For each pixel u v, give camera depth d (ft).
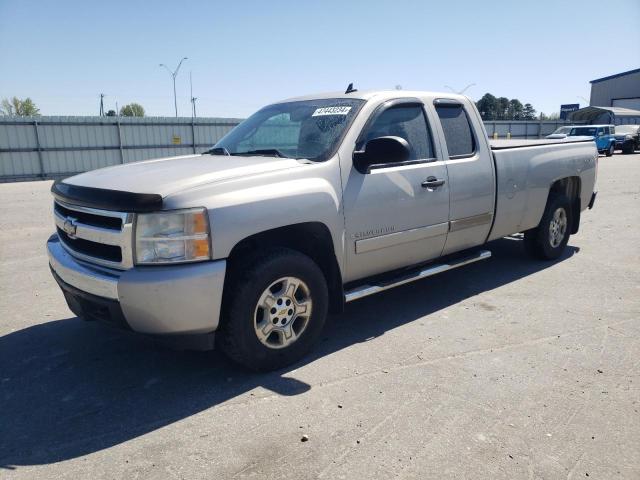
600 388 11.00
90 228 11.05
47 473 8.62
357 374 11.82
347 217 12.78
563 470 8.48
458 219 15.78
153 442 9.44
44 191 54.19
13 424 10.12
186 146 89.76
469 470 8.52
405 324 14.75
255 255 11.48
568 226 21.48
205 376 11.91
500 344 13.29
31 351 13.39
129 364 12.60
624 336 13.62
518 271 19.84
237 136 15.80
